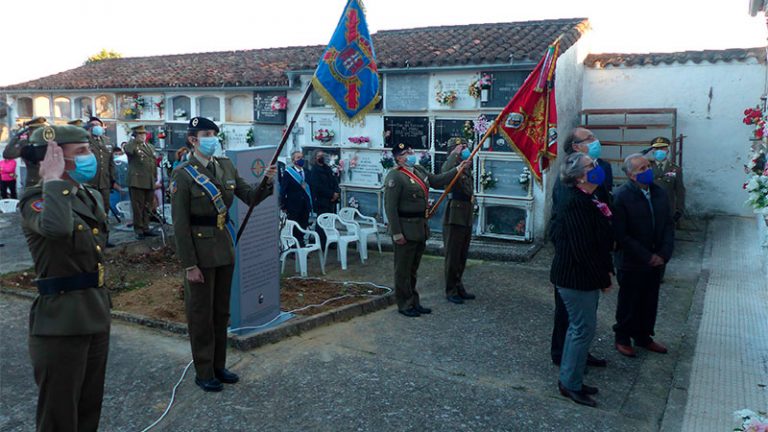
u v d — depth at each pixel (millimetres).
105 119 15570
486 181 10641
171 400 4656
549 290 8047
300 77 12383
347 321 6707
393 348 5828
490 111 10570
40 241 3402
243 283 5891
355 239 9383
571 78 11656
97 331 3527
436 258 9977
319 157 10438
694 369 5383
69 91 16016
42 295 3453
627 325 5719
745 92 11695
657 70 12164
